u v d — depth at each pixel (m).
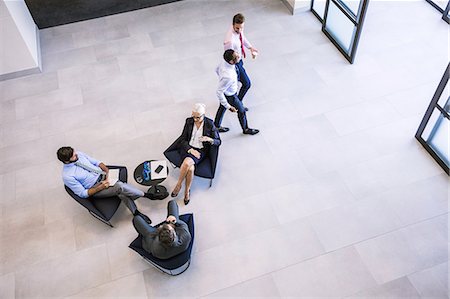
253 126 5.52
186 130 4.61
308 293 4.05
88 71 6.48
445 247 4.30
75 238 4.54
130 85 6.20
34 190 5.01
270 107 5.75
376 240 4.39
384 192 4.77
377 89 5.89
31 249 4.49
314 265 4.23
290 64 6.37
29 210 4.82
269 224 4.56
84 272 4.29
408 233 4.43
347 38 6.22
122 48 6.82
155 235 3.76
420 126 5.04
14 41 6.00
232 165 5.11
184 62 6.51
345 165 5.04
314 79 6.12
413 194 4.73
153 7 7.59
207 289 4.12
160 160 4.93
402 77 6.03
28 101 6.09
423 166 4.98
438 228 4.45
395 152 5.14
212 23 7.20
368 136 5.33
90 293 4.15
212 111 5.73
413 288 4.04
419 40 6.60
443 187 4.79
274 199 4.77
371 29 6.86
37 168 5.23
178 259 3.73
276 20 7.20
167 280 4.20
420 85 5.89
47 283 4.24
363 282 4.10
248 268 4.24
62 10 7.27
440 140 4.86
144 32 7.10
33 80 6.40
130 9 7.54
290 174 4.99
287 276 4.17
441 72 6.05
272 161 5.13
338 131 5.41
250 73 6.25
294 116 5.62
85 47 6.89
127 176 4.68
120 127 5.63
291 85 6.05
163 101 5.93
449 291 4.00
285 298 4.03
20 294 4.18
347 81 6.05
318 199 4.75
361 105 5.70
